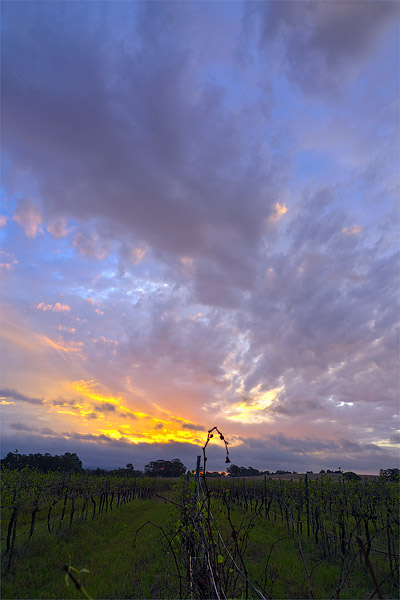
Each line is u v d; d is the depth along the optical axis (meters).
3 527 14.40
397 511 10.34
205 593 3.45
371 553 9.24
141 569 8.12
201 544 3.50
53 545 11.72
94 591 7.11
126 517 17.89
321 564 9.07
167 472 61.81
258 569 8.24
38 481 13.80
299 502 14.40
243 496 22.95
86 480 19.91
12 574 9.03
